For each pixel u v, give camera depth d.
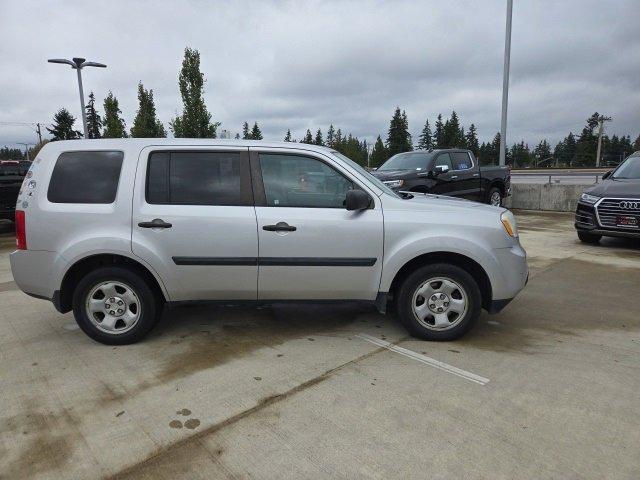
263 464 2.57
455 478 2.45
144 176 4.00
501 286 4.13
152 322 4.17
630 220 8.30
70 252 3.94
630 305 5.32
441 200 4.53
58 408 3.14
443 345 4.17
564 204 15.27
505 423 2.94
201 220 3.96
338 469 2.52
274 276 4.07
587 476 2.45
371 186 4.12
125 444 2.75
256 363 3.80
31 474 2.50
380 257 4.07
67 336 4.41
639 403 3.17
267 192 4.05
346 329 4.57
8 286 6.28
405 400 3.21
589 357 3.92
